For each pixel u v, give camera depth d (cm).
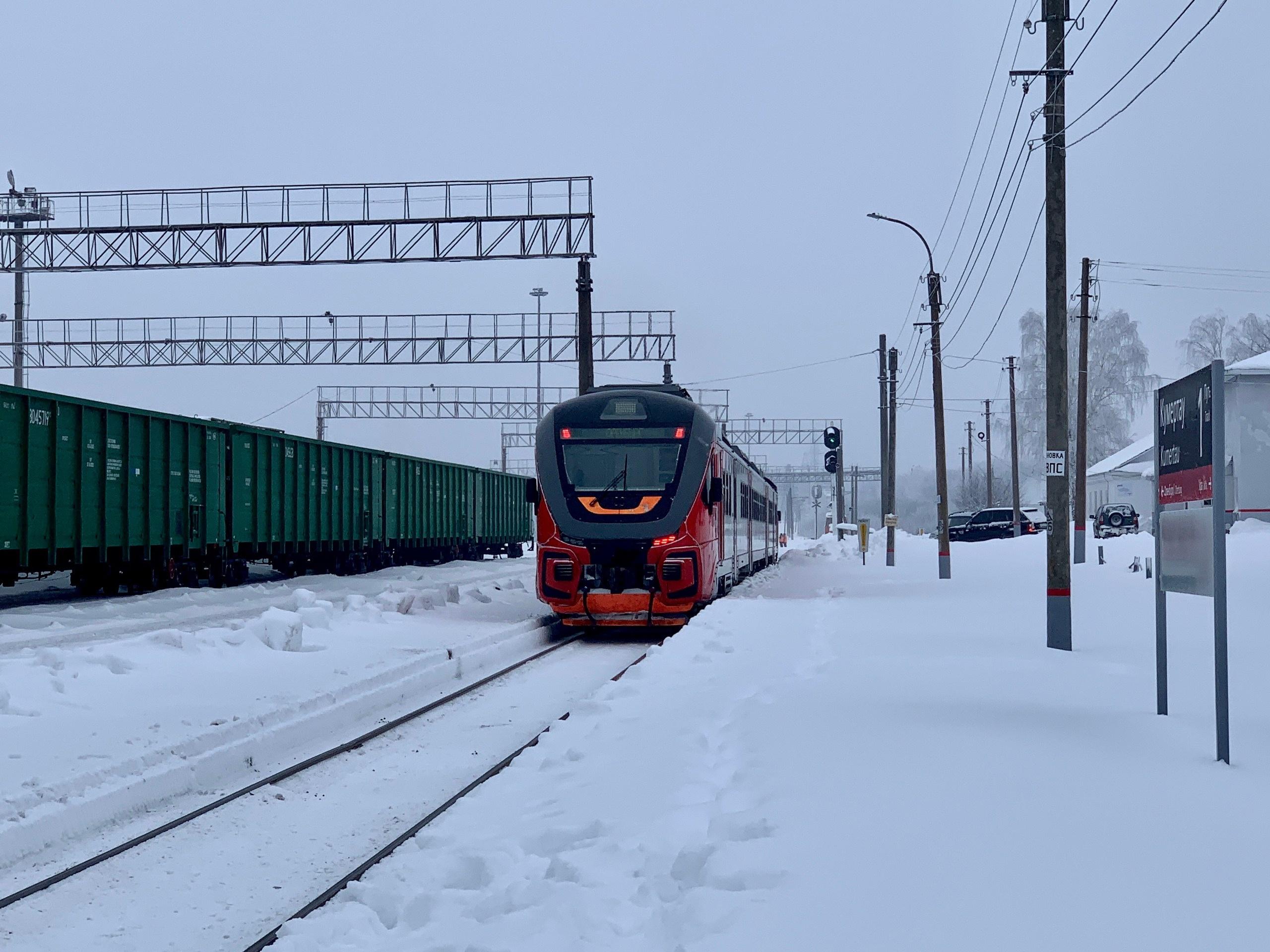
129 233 3180
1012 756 720
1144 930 417
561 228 3134
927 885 470
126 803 757
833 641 1494
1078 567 3158
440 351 4478
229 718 971
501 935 471
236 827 734
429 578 3378
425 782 859
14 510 1914
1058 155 1633
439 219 3120
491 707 1220
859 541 5359
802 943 414
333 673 1291
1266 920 427
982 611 1934
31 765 789
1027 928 420
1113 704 951
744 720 877
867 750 743
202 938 537
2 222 3253
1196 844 524
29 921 559
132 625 1691
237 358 4506
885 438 4738
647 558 1889
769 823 566
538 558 1944
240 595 2347
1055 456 1469
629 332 4431
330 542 3177
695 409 2002
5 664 1148
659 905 486
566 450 1947
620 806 646
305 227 3170
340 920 519
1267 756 723
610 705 1037
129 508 2239
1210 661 1241
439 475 4059
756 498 3241
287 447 2888
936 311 3041
